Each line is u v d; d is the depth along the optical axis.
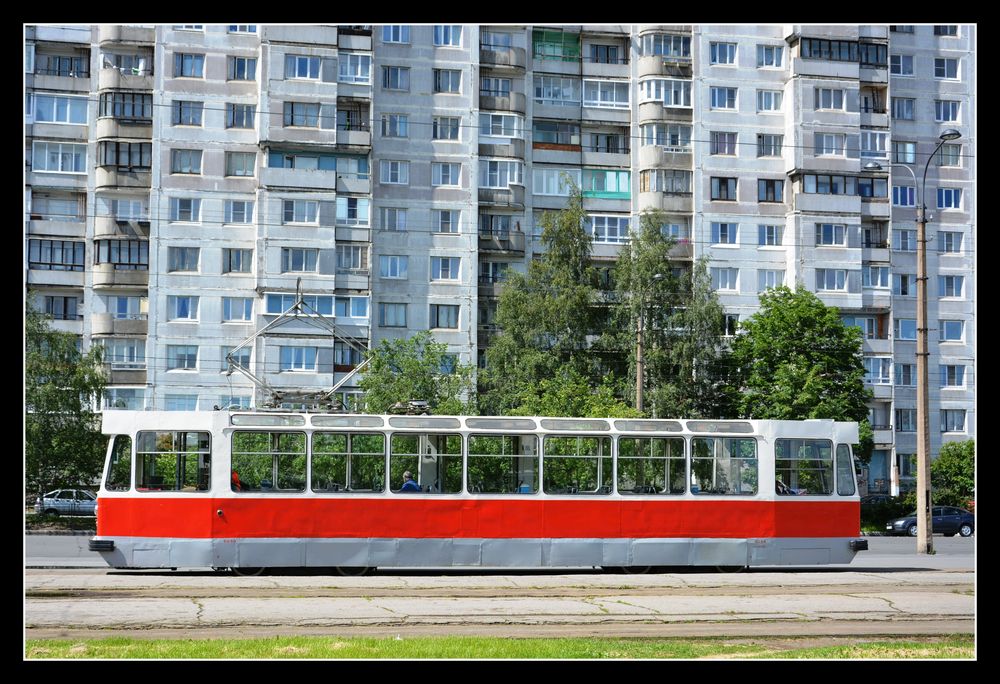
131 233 57.81
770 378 55.47
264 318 56.62
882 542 44.03
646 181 63.72
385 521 23.67
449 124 61.22
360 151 58.59
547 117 63.47
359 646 13.45
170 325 56.66
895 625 17.08
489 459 24.25
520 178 62.03
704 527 24.83
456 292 60.44
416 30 61.12
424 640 14.06
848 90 65.06
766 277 64.25
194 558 22.94
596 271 57.81
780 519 25.17
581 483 24.53
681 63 64.38
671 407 54.41
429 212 60.50
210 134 57.69
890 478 66.38
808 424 25.70
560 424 24.58
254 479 23.31
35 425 47.44
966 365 68.69
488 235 61.72
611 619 17.02
